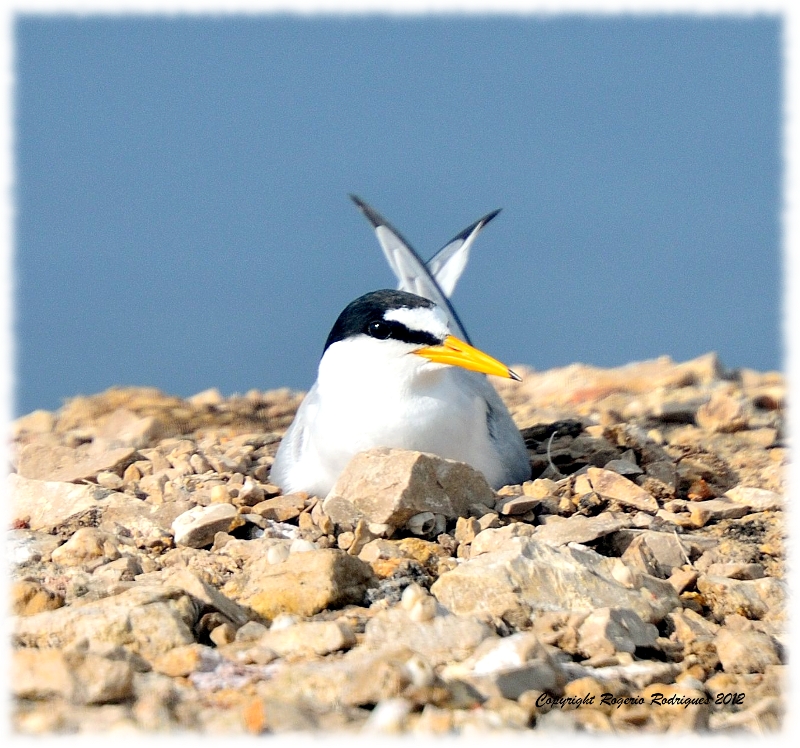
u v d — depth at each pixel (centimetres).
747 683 880
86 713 762
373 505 1111
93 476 1348
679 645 937
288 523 1192
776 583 1042
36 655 801
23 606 951
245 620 942
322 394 1252
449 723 753
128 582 996
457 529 1111
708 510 1222
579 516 1159
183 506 1211
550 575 974
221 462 1409
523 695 810
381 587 980
